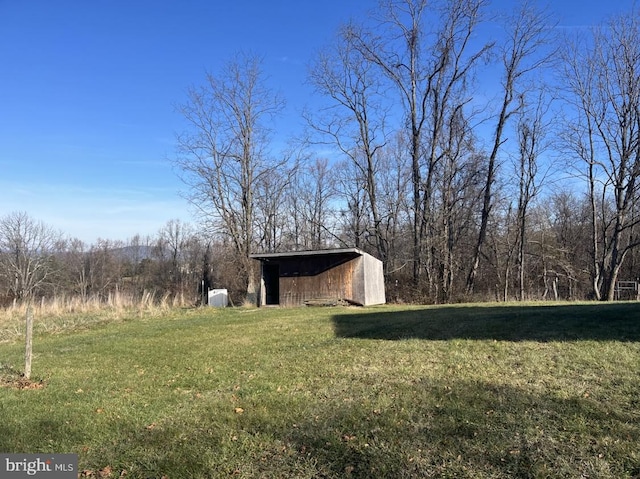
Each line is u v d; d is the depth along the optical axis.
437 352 6.98
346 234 37.78
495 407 4.46
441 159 28.44
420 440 3.82
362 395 5.11
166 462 3.66
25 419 4.73
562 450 3.52
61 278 45.53
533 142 31.30
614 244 26.36
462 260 31.44
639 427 3.86
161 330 11.60
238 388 5.67
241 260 30.12
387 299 26.17
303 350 7.89
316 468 3.48
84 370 7.12
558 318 8.94
